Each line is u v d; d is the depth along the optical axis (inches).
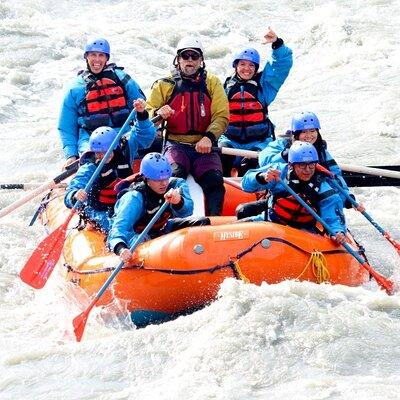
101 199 947.3
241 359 709.9
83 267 881.5
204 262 817.5
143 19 2370.8
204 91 1027.3
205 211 992.9
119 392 687.7
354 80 1861.5
